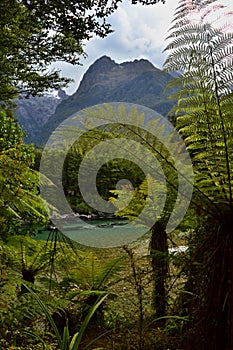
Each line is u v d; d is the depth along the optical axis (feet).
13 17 16.11
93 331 8.66
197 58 5.38
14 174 7.38
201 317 5.57
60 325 8.55
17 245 8.94
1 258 6.70
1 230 8.04
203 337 5.53
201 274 5.73
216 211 5.57
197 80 5.42
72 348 4.93
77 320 8.80
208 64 5.35
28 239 9.24
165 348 6.09
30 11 16.28
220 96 5.33
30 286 6.65
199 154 5.68
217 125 5.40
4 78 19.99
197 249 6.14
